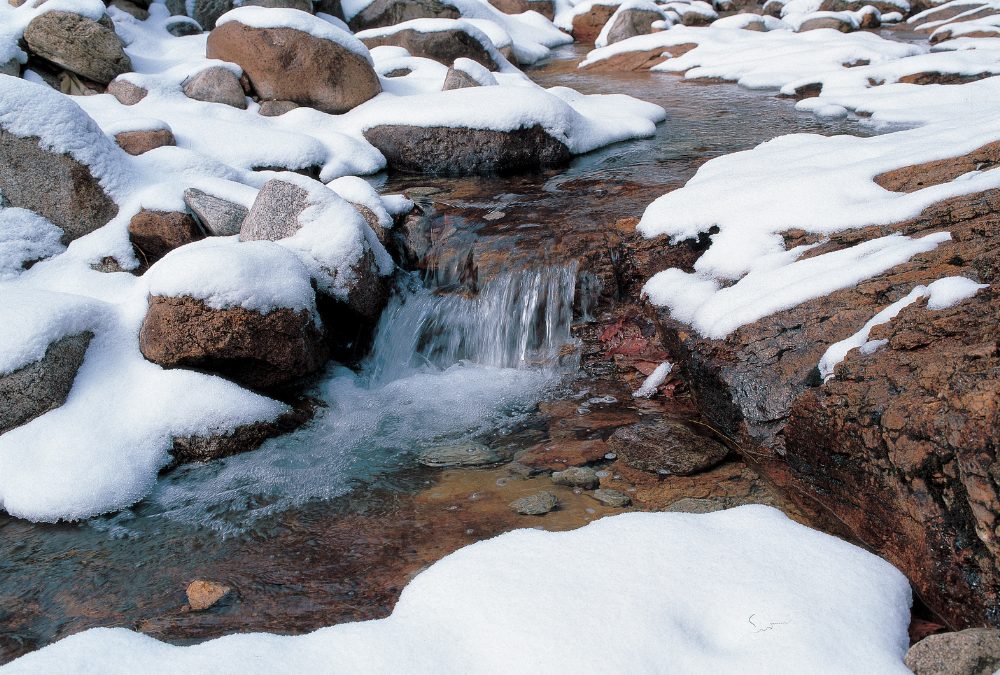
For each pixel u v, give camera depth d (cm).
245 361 395
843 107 834
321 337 437
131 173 556
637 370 438
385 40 1179
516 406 422
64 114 514
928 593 243
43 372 369
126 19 1008
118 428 370
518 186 663
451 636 209
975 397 231
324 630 215
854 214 393
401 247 539
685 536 248
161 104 741
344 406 427
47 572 298
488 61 1188
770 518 260
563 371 455
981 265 298
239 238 471
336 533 312
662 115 877
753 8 1969
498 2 1966
